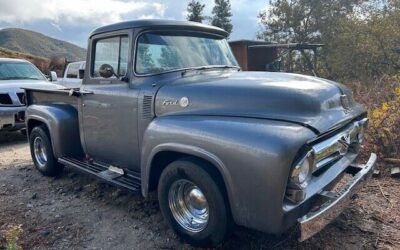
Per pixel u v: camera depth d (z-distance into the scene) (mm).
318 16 20172
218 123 3238
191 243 3570
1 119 8070
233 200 3070
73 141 5391
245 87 3484
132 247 3740
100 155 4805
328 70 17062
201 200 3494
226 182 3086
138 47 4184
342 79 15570
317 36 20328
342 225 3936
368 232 3799
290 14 21141
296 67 17844
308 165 3035
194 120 3420
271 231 2928
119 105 4289
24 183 5641
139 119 4074
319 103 3299
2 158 7168
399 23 14719
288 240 3662
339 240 3668
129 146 4270
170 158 3744
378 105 7250
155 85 3994
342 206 3221
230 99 3459
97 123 4668
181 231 3609
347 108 3742
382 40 14891
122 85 4309
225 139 3074
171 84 3926
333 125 3236
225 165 3059
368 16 15688
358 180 3539
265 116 3213
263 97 3342
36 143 5980
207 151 3172
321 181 3287
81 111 4930
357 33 15516
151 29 4180
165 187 3619
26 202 4914
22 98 8398
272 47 14484
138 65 4176
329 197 3152
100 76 4617
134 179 4387
